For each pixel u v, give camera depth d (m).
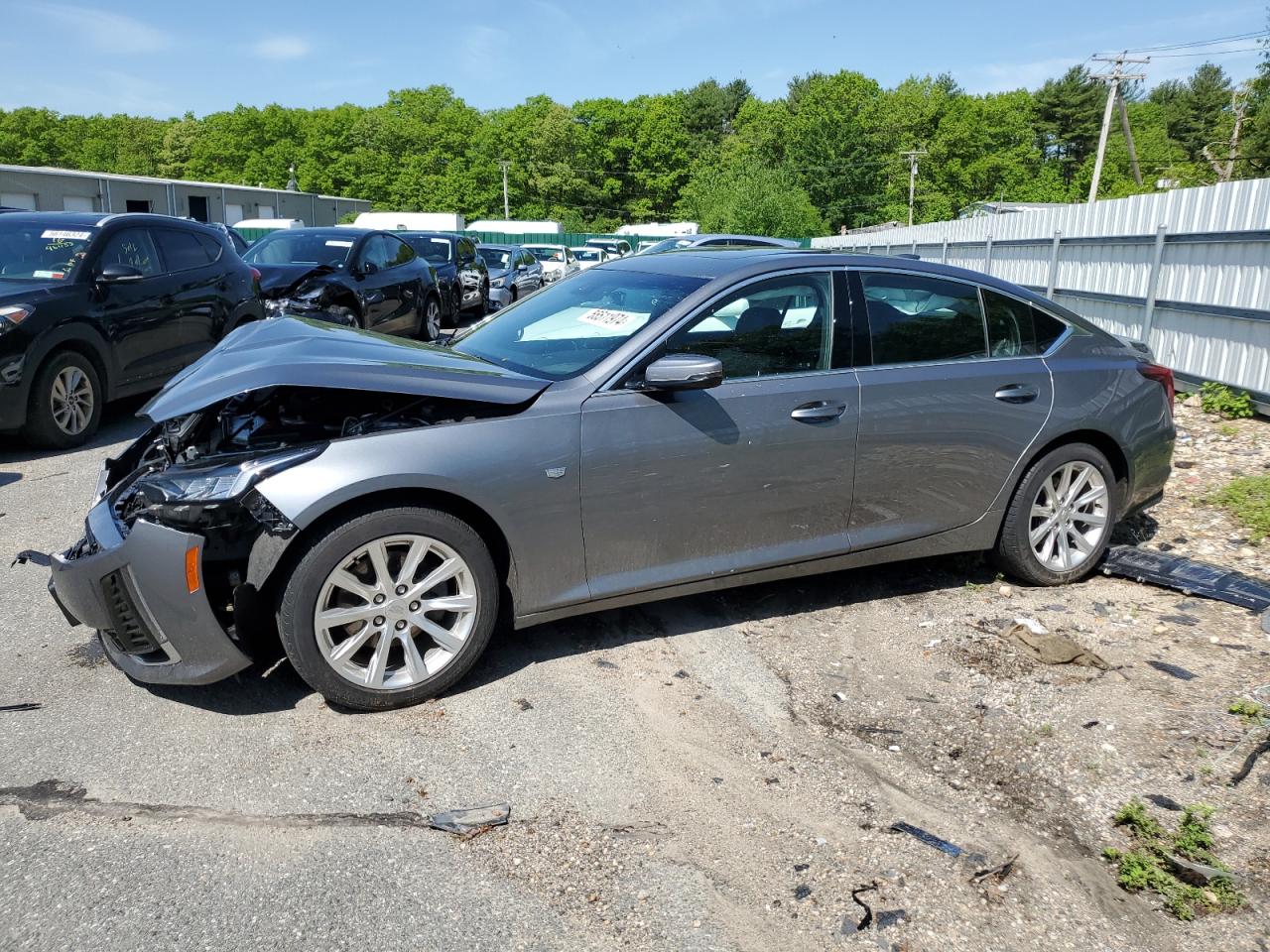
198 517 3.23
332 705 3.54
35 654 3.97
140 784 3.04
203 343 8.98
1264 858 2.77
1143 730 3.41
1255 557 5.07
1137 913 2.57
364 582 3.45
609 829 2.87
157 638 3.33
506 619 4.20
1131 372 4.80
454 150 98.31
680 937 2.45
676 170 98.69
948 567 5.00
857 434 4.11
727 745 3.33
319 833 2.82
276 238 12.64
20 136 102.56
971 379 4.36
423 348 4.17
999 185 87.44
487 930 2.46
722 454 3.86
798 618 4.36
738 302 4.01
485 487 3.48
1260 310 7.79
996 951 2.43
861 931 2.48
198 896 2.55
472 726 3.42
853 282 4.24
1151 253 9.61
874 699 3.64
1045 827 2.91
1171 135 90.81
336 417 3.82
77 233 8.09
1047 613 4.43
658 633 4.19
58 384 7.45
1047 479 4.58
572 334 4.10
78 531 5.59
